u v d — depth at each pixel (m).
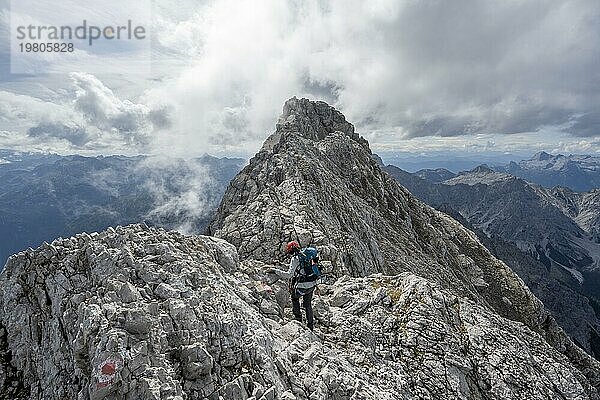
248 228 35.53
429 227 80.44
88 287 15.48
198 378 12.31
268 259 31.67
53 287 15.99
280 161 47.97
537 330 76.25
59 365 13.54
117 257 16.08
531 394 21.75
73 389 12.59
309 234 33.41
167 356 12.41
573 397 23.16
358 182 67.44
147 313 13.11
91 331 12.36
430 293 25.12
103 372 11.20
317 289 25.58
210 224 44.81
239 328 14.38
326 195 46.41
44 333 15.05
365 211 57.00
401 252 56.56
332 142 71.81
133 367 11.41
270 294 20.58
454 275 69.06
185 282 15.68
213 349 13.34
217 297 15.70
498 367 22.47
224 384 12.45
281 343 16.45
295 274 19.14
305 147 58.59
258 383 12.68
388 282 26.83
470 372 21.67
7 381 14.30
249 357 13.52
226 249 22.59
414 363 20.77
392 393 17.31
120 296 13.94
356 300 24.09
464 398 20.03
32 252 17.41
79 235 18.67
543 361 24.44
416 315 23.39
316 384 14.76
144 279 15.34
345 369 16.77
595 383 45.47
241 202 44.16
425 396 19.17
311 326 19.47
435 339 22.31
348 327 20.83
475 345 23.23
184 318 13.60
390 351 20.92
